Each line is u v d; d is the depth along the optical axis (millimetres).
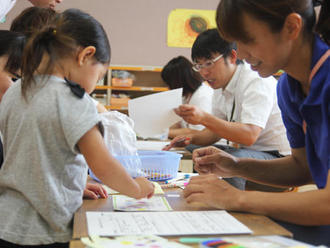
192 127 3133
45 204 885
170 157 1368
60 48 979
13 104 970
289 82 1062
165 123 1615
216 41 2084
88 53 1003
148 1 5352
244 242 618
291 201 824
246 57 942
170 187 1229
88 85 1038
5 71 1396
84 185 989
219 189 929
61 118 888
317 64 909
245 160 1220
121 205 967
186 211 900
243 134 1934
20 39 1415
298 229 823
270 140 2178
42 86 940
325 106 885
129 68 4848
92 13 5242
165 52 5418
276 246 594
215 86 2219
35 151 892
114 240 654
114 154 1320
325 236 784
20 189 901
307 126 1007
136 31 5340
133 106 1600
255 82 2057
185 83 3033
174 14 5414
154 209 926
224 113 2443
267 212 847
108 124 1324
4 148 987
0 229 880
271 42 875
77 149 912
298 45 916
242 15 855
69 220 910
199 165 1252
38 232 880
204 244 610
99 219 813
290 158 1209
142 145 2363
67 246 902
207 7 5480
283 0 833
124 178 942
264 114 2008
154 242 635
